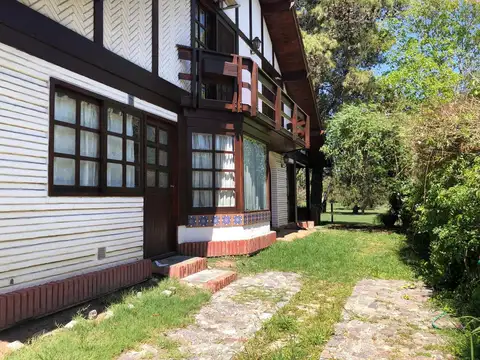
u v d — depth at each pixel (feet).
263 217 33.37
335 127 50.08
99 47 17.95
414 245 32.42
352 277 23.35
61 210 15.60
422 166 20.52
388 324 15.47
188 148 26.71
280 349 12.55
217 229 27.61
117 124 19.48
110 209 18.57
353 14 70.33
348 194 57.72
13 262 13.44
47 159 14.93
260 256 28.63
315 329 14.66
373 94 69.00
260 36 41.65
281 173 50.06
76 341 12.16
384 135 47.09
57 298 14.58
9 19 13.39
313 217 62.69
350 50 73.61
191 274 22.22
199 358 12.17
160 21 23.68
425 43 63.31
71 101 16.70
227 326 15.14
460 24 63.93
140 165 21.24
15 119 13.69
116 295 17.13
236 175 28.32
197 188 27.37
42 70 14.83
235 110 27.55
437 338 13.96
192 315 16.25
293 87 50.57
